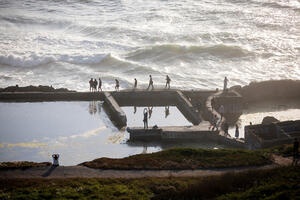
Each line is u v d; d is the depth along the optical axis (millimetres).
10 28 168875
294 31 168500
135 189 63969
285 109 111250
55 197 61125
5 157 82062
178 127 94938
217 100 106812
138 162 74188
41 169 72125
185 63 141375
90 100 116000
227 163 73125
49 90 116812
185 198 59844
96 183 65875
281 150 77812
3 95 114750
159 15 180375
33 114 104812
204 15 182500
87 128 97250
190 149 78562
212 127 95125
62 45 152500
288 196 55250
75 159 82062
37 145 87812
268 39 160000
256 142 84375
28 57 139000
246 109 111625
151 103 114938
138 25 170500
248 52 147500
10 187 64188
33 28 170375
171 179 67125
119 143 90438
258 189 58812
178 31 165000
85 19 177000
